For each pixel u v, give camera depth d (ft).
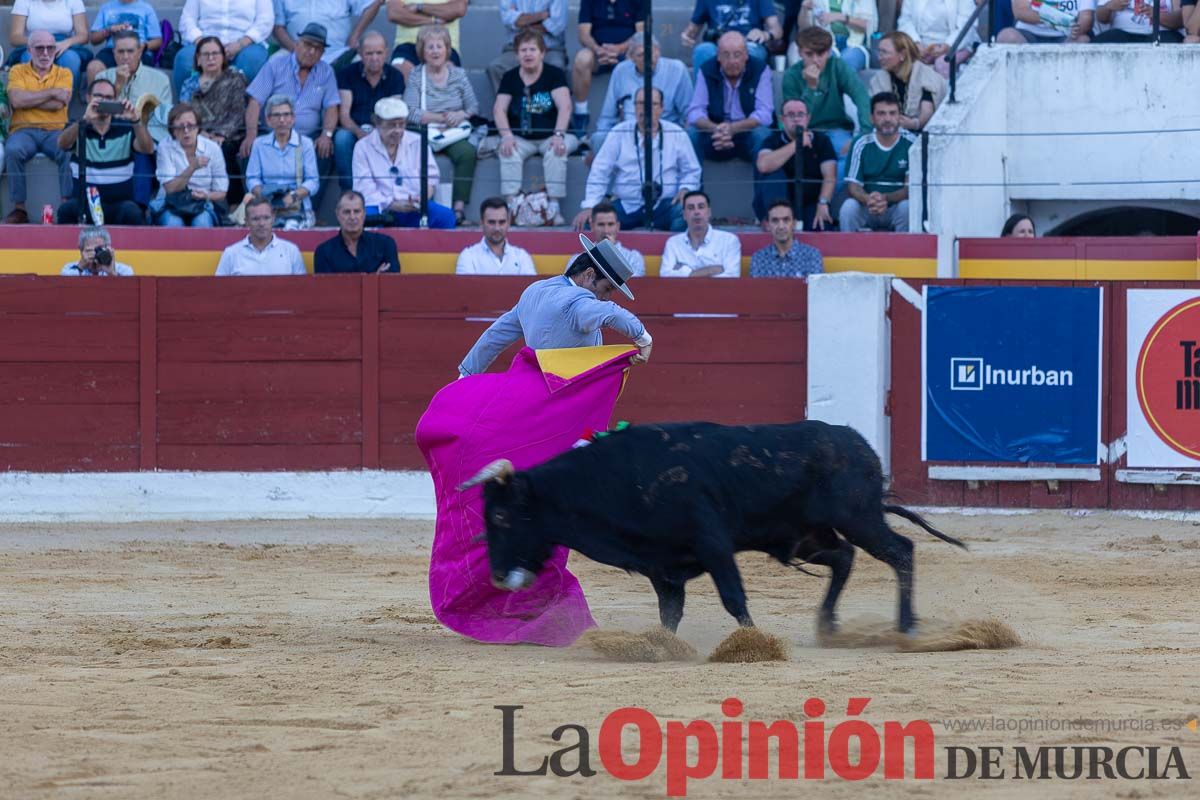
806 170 88.84
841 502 40.42
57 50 94.38
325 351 80.02
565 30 99.30
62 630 44.14
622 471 38.93
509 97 92.53
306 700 32.14
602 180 89.15
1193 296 78.18
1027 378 79.25
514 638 42.70
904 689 32.86
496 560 39.11
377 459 80.28
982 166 92.63
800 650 40.65
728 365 80.38
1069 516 78.38
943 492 80.02
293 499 80.12
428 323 79.92
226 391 80.07
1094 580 57.16
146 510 79.71
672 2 107.76
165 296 80.02
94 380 79.77
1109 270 85.71
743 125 90.79
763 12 96.48
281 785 25.08
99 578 58.13
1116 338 78.79
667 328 80.38
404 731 28.91
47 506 79.46
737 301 80.28
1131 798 24.57
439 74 92.43
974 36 101.45
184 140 87.15
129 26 93.04
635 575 59.21
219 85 91.61
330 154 90.38
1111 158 95.04
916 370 79.87
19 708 31.37
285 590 55.26
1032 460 79.36
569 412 43.78
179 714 30.73
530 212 90.68
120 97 90.48
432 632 44.78
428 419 44.09
